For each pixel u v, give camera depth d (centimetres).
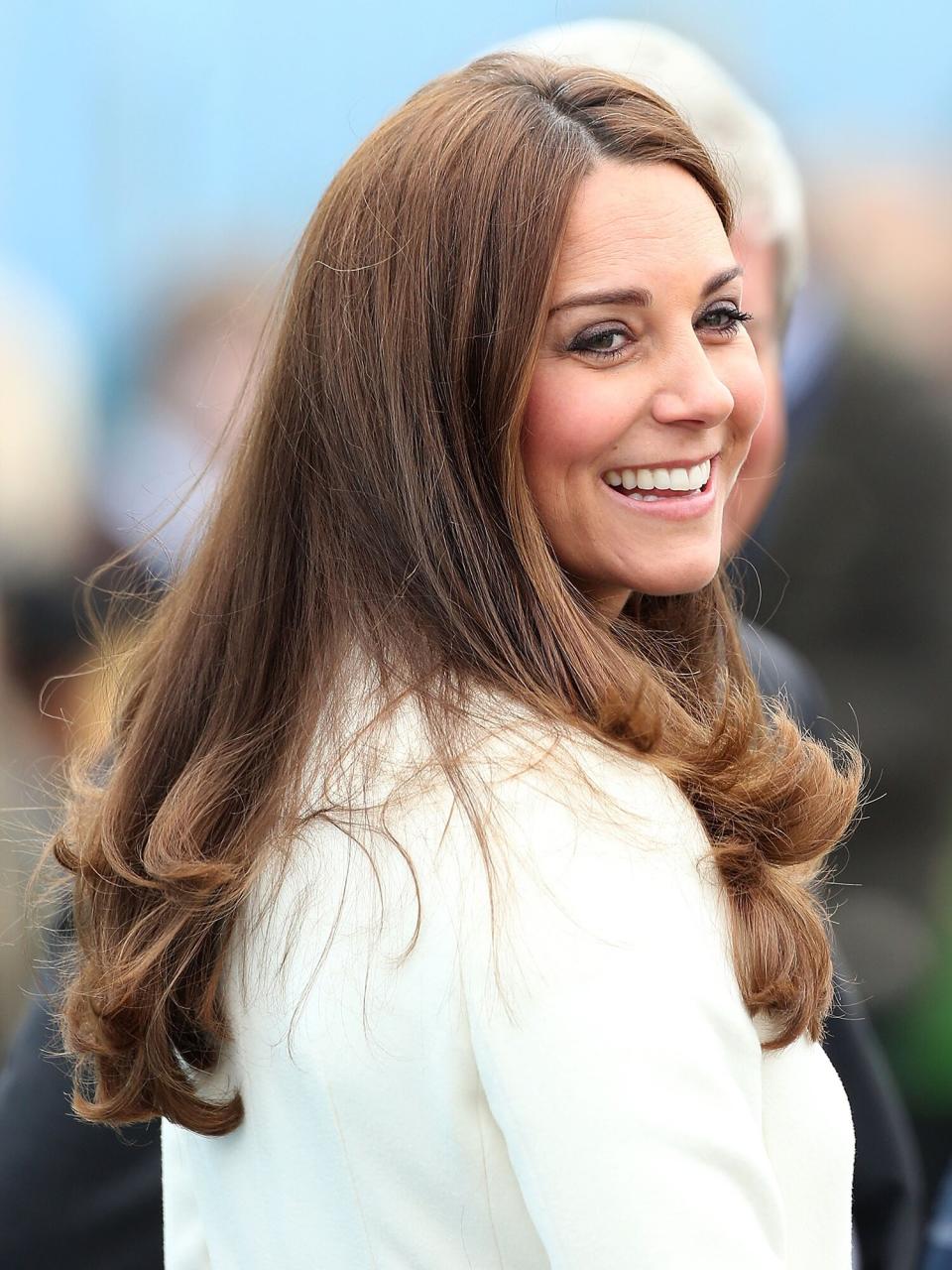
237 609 534
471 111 500
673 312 499
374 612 500
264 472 530
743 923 466
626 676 496
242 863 492
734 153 819
